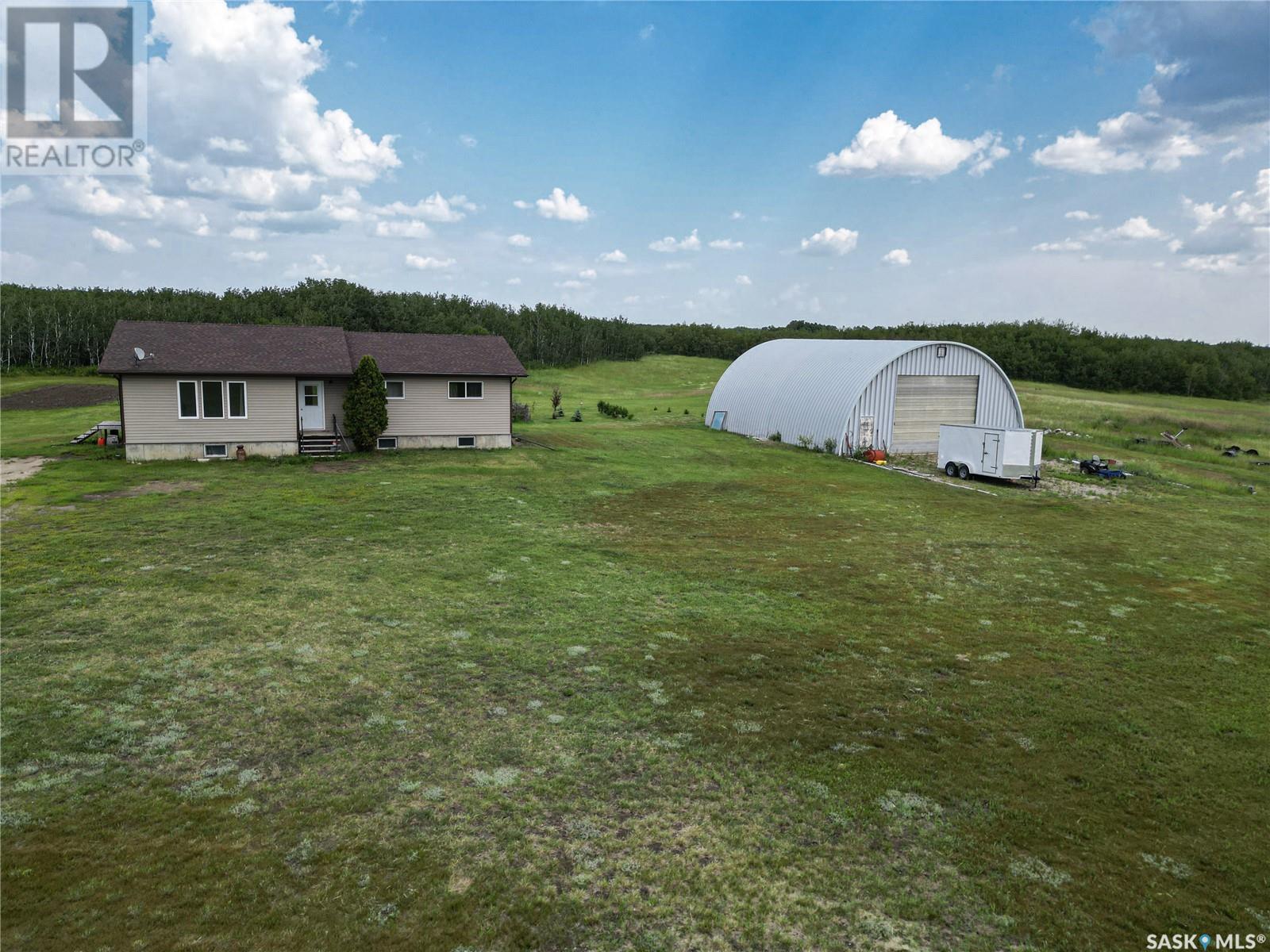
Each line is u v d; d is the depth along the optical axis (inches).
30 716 319.9
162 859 236.8
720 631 454.6
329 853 243.0
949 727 347.6
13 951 197.5
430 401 1130.0
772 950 211.2
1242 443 1706.4
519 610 474.0
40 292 2955.2
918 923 224.7
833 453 1255.5
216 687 354.0
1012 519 848.3
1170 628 499.8
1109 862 256.8
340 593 490.0
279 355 1041.5
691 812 274.2
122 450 1032.8
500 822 263.0
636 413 1936.5
